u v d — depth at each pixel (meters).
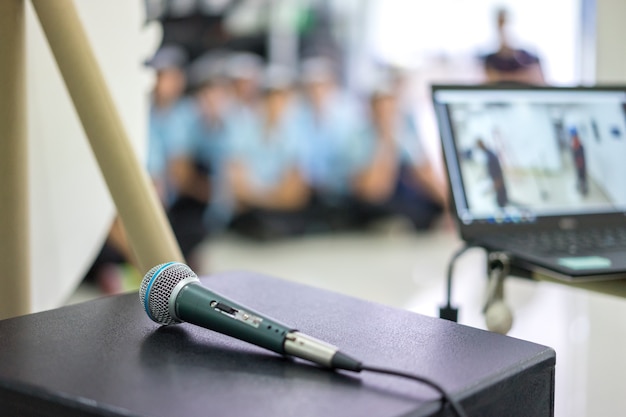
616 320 2.24
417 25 3.99
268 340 0.53
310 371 0.50
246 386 0.48
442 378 0.49
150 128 3.46
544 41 3.59
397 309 0.65
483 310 0.95
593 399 1.63
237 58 3.69
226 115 3.70
